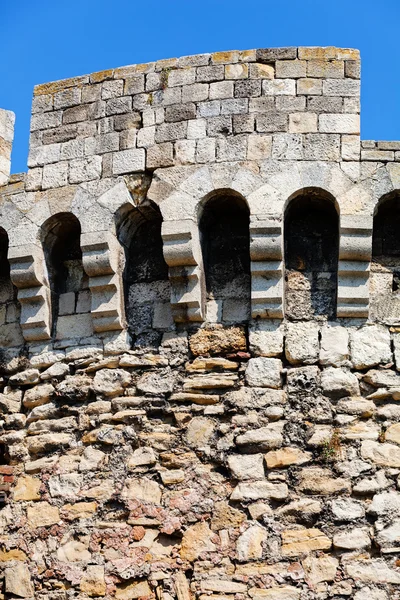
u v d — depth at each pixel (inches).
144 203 463.2
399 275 451.5
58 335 473.1
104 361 457.1
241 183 450.0
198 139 462.3
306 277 453.1
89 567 426.3
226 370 442.6
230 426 432.8
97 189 468.4
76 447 450.3
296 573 407.2
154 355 452.4
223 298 455.8
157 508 426.9
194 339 450.0
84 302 474.6
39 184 480.7
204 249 461.1
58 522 438.3
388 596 401.1
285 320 446.9
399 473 418.6
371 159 450.0
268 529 414.6
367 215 441.1
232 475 424.8
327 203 453.7
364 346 438.9
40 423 460.1
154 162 463.5
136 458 437.4
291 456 423.8
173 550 420.2
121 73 486.6
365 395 432.5
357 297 441.1
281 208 444.1
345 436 425.4
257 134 457.7
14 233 475.8
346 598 402.6
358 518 413.1
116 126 477.7
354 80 464.1
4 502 451.8
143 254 474.3
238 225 466.0
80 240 463.2
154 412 443.5
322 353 438.6
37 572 433.4
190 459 431.5
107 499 434.3
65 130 486.0
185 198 452.1
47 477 448.1
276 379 437.1
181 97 472.4
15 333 485.1
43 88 497.7
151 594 416.2
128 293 468.8
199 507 423.2
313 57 468.8
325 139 453.7
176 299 449.7
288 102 461.7
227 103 465.4
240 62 472.1
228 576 410.9
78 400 458.3
